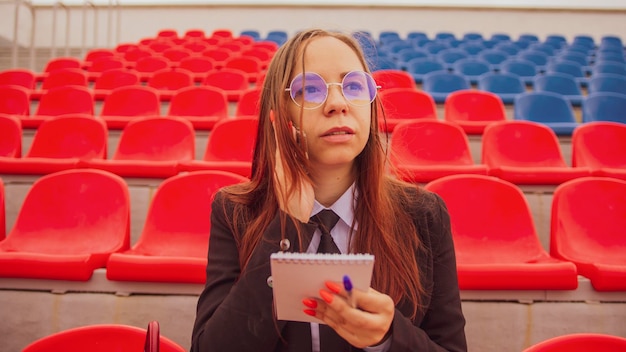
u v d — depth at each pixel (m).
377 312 0.75
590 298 1.74
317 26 1.07
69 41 8.55
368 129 0.93
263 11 9.51
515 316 1.73
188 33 8.72
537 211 2.56
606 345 1.03
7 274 1.77
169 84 4.95
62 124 3.21
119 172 2.67
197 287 1.77
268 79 1.01
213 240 1.02
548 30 9.48
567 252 1.99
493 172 2.62
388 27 9.50
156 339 0.88
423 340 0.84
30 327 1.77
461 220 2.07
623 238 2.07
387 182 1.03
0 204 2.13
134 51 6.52
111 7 8.85
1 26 8.02
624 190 2.13
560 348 1.03
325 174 0.99
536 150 3.00
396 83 4.62
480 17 9.51
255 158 1.05
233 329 0.88
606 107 4.15
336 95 0.91
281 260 0.72
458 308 0.98
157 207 2.14
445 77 5.14
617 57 7.11
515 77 5.12
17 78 5.32
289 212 0.93
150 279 1.75
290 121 0.94
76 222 2.16
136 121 3.22
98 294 1.78
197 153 3.53
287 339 0.92
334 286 0.72
